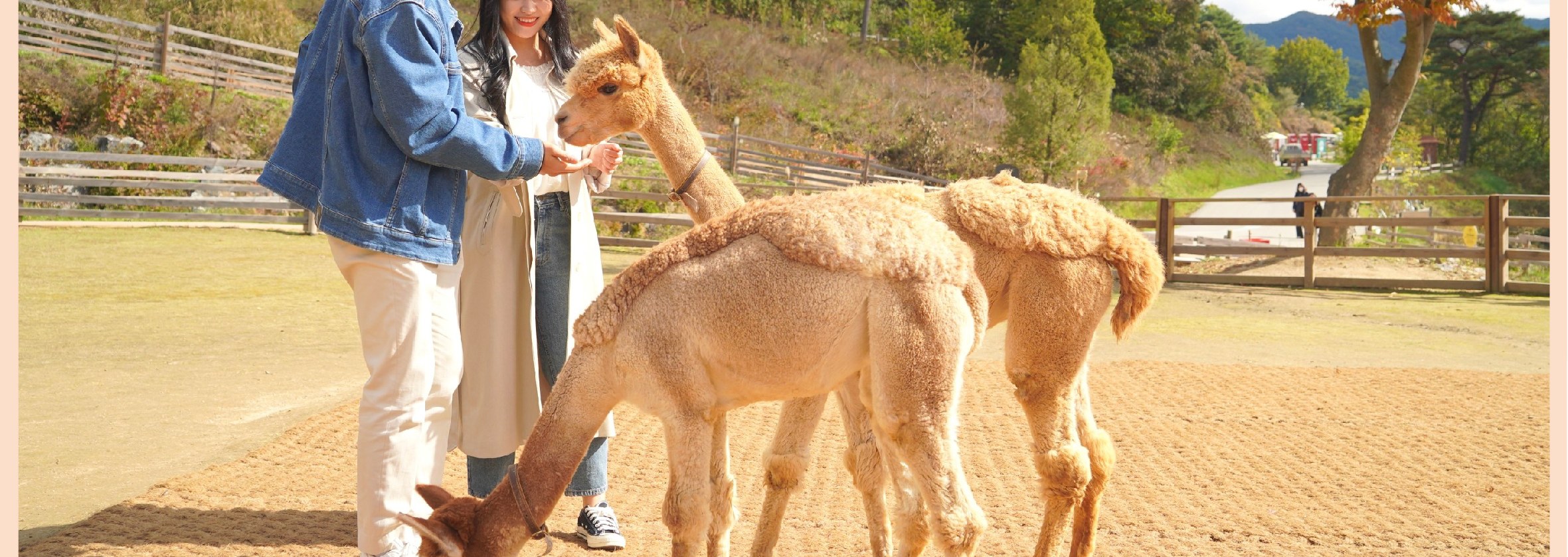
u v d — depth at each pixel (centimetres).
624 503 480
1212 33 7288
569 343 431
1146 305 376
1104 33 6147
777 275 315
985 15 5653
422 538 315
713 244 326
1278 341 1050
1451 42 7250
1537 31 6906
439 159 343
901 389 313
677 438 318
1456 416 674
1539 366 898
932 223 330
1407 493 503
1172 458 568
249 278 1275
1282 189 5019
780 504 386
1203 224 1670
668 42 3762
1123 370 845
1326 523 456
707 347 318
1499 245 1489
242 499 467
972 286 327
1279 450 586
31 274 1231
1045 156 3059
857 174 2847
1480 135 7081
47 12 2484
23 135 2005
